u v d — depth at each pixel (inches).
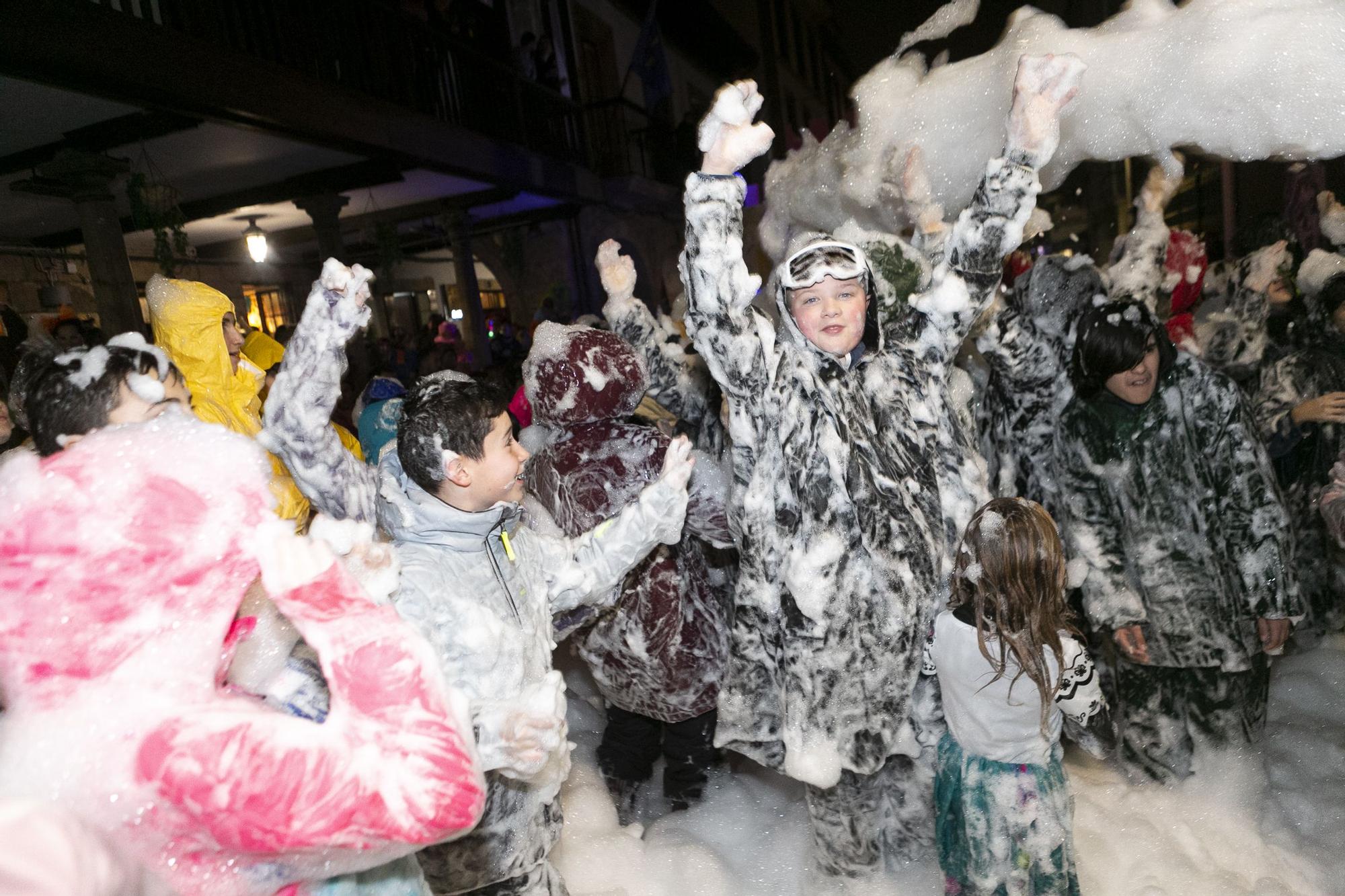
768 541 83.7
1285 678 131.8
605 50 633.6
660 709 103.1
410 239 577.6
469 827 39.9
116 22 210.4
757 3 892.6
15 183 251.9
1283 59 83.0
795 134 971.3
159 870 36.9
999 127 108.6
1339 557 136.0
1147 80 91.2
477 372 354.9
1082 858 94.3
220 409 89.4
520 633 65.4
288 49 289.7
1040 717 74.5
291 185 359.9
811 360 84.3
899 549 82.6
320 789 36.5
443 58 406.3
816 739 83.0
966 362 126.6
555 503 95.9
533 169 474.6
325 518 55.6
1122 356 94.7
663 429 147.6
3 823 28.8
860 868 89.7
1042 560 71.4
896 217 124.3
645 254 650.2
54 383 59.9
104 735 35.4
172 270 269.9
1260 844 98.1
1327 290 131.5
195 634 37.6
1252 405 136.2
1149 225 128.8
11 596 35.5
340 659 39.5
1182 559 99.1
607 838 104.8
